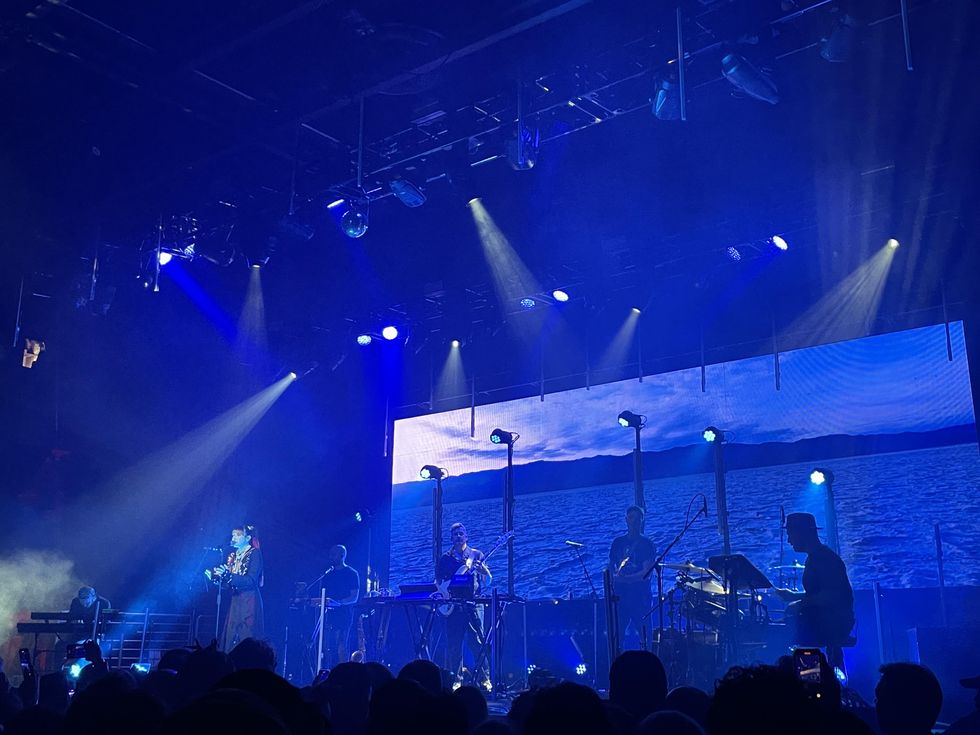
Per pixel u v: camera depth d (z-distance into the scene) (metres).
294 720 1.49
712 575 7.98
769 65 7.97
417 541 14.07
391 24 8.10
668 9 8.12
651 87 9.02
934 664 7.20
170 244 11.39
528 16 7.99
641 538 10.26
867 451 11.10
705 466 12.10
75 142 10.13
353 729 2.94
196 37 8.51
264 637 10.95
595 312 13.04
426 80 8.75
